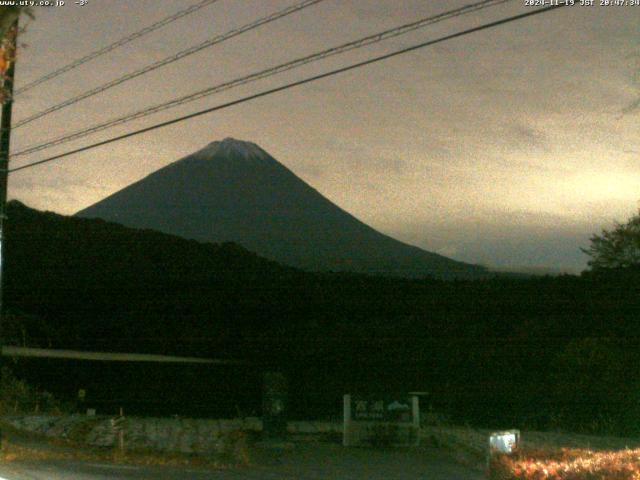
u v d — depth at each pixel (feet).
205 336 136.05
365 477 49.24
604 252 109.81
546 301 110.63
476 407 88.53
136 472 47.11
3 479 42.96
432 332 111.65
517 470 35.94
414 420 66.85
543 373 92.38
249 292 153.07
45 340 131.85
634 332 93.09
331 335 121.70
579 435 71.77
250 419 79.66
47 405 86.69
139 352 135.03
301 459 58.23
